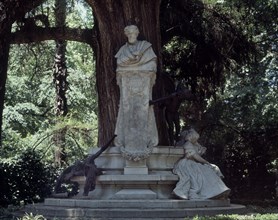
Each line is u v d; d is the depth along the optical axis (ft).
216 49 70.79
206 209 37.32
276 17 72.13
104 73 49.49
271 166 84.94
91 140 78.79
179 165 42.09
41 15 59.88
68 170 42.96
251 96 76.02
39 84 99.96
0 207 47.73
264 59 73.20
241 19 70.64
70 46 98.84
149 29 48.44
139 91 42.16
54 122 83.35
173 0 67.36
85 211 35.50
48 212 37.11
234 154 81.76
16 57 76.95
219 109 79.61
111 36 48.49
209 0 69.41
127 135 41.57
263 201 65.46
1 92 47.34
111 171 41.60
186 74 75.36
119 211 35.19
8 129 94.63
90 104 101.04
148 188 40.63
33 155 61.52
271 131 79.15
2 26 46.57
